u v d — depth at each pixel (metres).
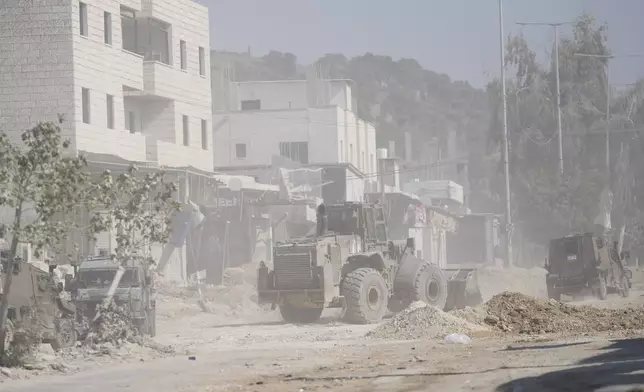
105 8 87.62
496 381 26.66
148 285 50.00
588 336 42.72
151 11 95.31
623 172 146.12
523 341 41.38
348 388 26.94
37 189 36.34
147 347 42.12
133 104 96.25
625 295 82.81
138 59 92.81
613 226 146.75
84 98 84.25
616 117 148.38
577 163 146.62
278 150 142.12
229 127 142.50
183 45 101.12
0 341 36.12
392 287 63.97
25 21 82.19
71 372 34.94
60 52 81.94
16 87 82.06
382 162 134.38
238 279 93.31
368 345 42.91
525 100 145.75
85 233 40.72
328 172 135.00
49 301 42.47
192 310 70.06
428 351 38.34
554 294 80.25
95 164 78.19
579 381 25.64
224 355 39.75
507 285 101.94
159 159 93.31
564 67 149.62
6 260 40.00
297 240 60.59
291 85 156.25
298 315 62.09
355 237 62.53
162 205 45.50
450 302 69.44
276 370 33.00
